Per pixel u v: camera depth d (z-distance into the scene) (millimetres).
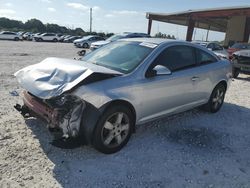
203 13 28312
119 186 3643
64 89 3910
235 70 12875
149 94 4773
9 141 4547
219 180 3936
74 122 4023
